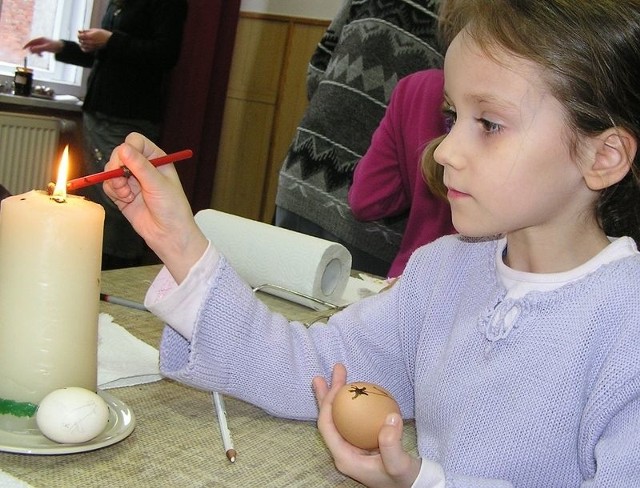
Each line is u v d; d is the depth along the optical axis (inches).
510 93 27.3
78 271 27.6
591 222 31.1
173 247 31.6
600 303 29.3
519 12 27.5
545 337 29.8
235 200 159.9
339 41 87.3
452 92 28.8
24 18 138.5
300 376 33.9
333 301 52.7
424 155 37.9
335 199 83.0
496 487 26.3
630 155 29.1
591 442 27.6
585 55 27.4
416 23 80.4
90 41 123.8
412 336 36.4
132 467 26.1
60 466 25.2
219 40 142.8
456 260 35.7
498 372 30.4
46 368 27.1
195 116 141.9
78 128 140.9
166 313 31.5
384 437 25.0
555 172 28.3
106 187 31.7
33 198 28.0
